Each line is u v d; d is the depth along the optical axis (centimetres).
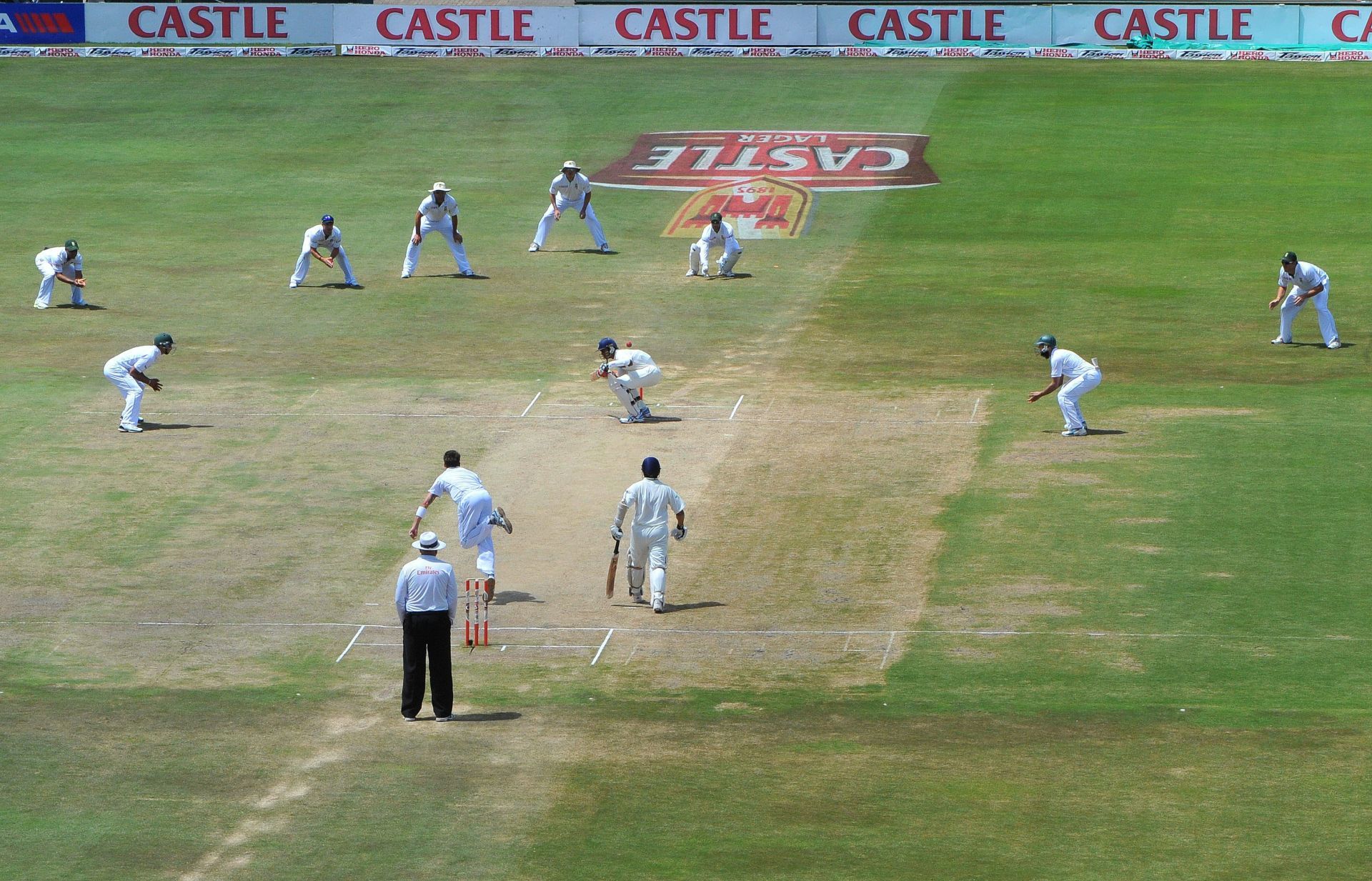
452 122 10412
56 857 2828
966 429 5478
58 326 6781
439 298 7225
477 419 5625
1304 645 3822
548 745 3344
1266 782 3098
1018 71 11462
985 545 4475
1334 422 5469
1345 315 6869
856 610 4084
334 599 4219
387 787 3128
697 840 2883
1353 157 9462
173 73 11544
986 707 3528
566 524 4706
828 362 6300
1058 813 2978
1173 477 4962
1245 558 4341
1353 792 3045
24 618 4100
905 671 3731
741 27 11912
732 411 5709
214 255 7925
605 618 4075
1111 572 4275
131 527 4691
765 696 3612
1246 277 7469
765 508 4794
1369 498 4753
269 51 12031
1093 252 7938
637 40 11962
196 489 4994
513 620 4069
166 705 3600
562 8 11919
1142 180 9131
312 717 3522
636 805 3039
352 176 9369
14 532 4653
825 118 10381
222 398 5872
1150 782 3112
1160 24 11719
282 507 4841
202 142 10019
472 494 4069
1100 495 4825
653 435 5453
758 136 10025
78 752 3319
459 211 8725
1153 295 7219
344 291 7350
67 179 9275
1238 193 8869
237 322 6862
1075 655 3794
